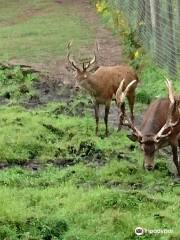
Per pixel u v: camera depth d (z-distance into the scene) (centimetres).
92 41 4781
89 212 1942
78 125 2950
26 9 6244
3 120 2988
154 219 1877
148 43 3966
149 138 2250
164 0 3669
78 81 2878
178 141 2373
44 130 2827
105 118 2836
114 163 2395
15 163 2508
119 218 1866
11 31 5369
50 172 2369
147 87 3491
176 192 2142
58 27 5350
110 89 2862
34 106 3406
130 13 4612
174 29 3469
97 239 1780
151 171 2328
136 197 2009
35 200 2052
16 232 1833
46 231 1820
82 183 2252
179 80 3388
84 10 5969
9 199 2036
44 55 4484
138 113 3241
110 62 4156
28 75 3856
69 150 2614
